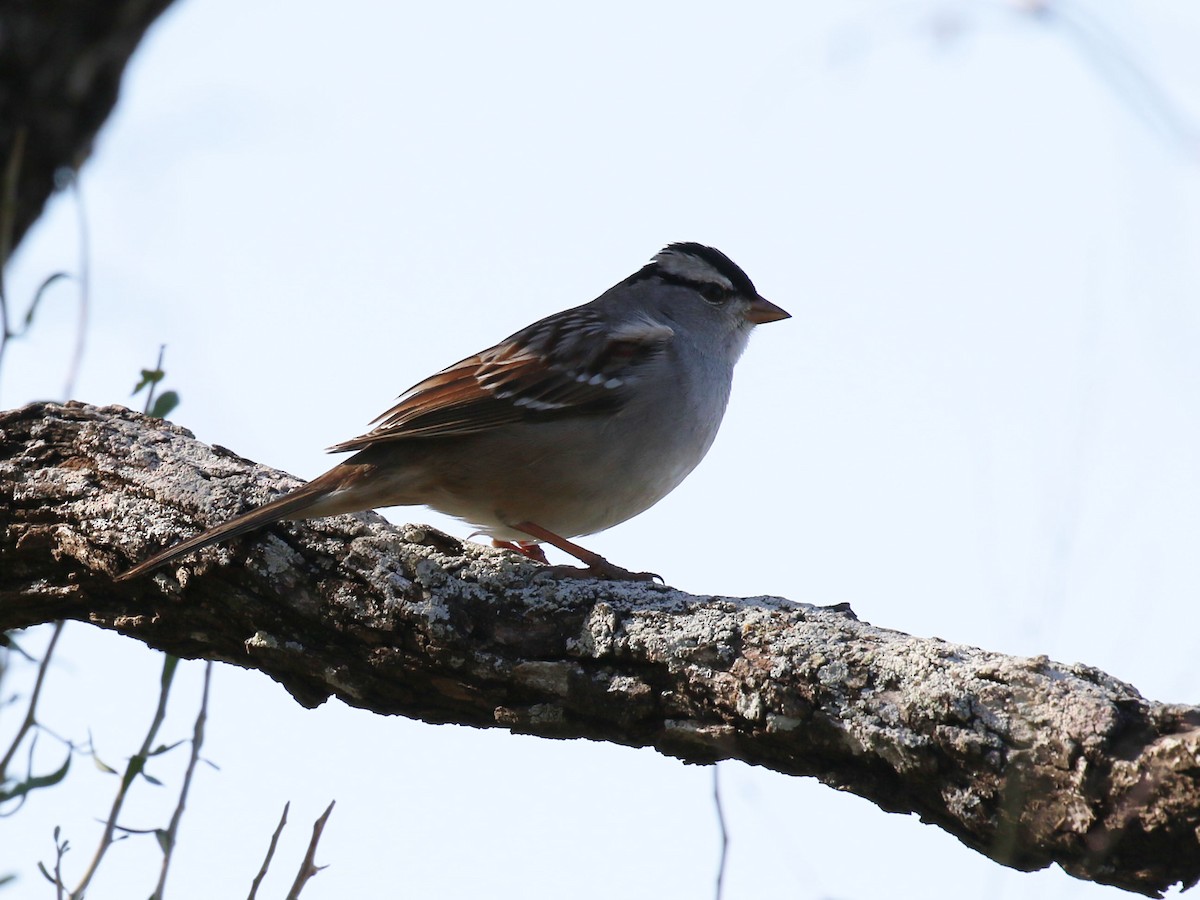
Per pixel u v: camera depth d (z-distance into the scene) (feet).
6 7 34.63
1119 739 17.76
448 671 23.35
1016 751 18.35
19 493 26.53
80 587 26.13
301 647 24.47
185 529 25.21
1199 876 17.52
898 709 19.40
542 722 22.90
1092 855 17.83
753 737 20.99
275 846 19.49
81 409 28.27
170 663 22.41
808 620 21.26
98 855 20.81
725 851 18.04
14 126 35.29
